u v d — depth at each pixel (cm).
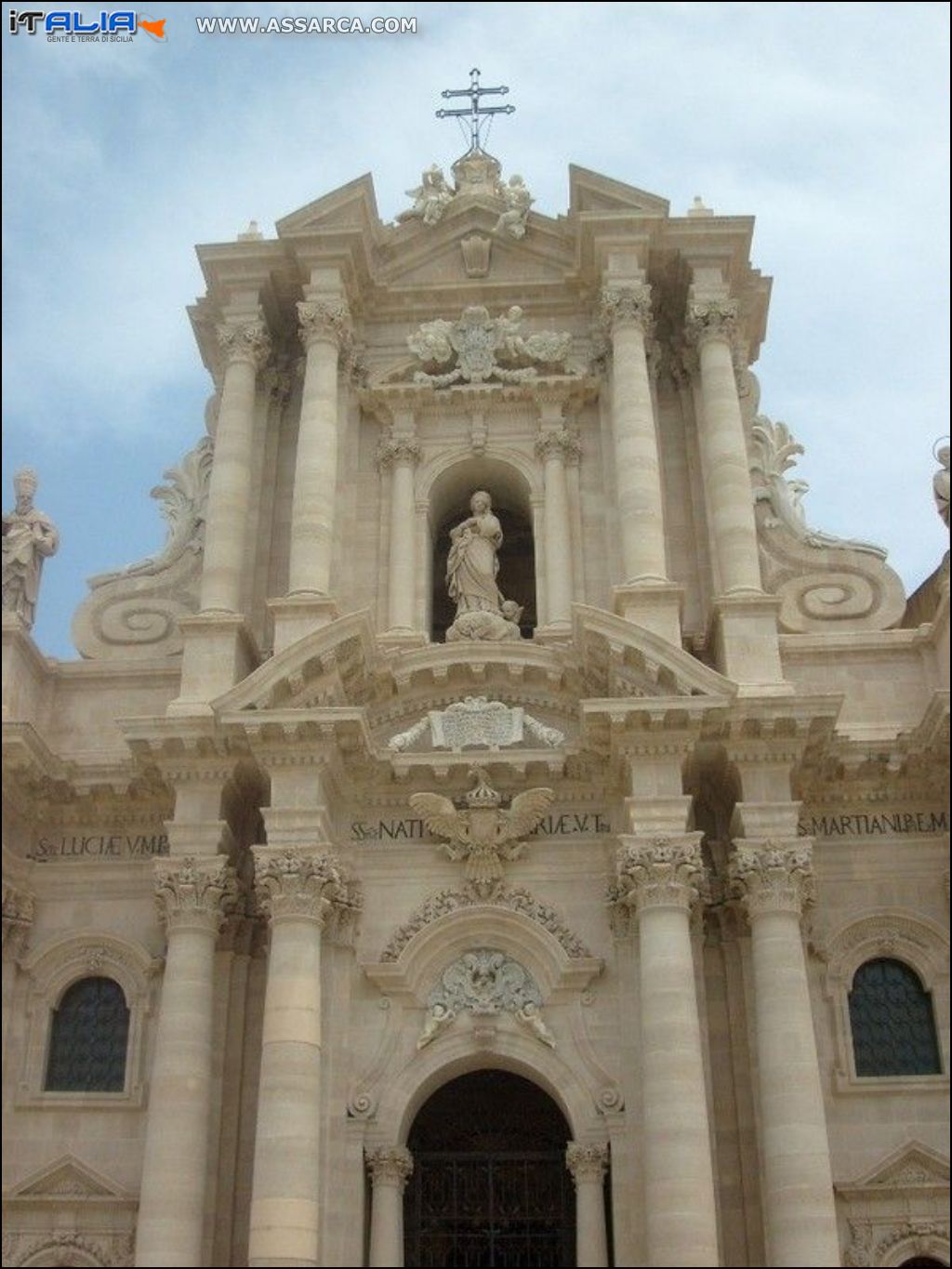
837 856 2705
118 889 2748
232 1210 2495
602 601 3020
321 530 2933
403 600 3011
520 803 2669
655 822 2531
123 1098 2580
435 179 3475
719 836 2705
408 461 3170
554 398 3203
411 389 3203
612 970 2586
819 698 2570
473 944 2630
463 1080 2923
